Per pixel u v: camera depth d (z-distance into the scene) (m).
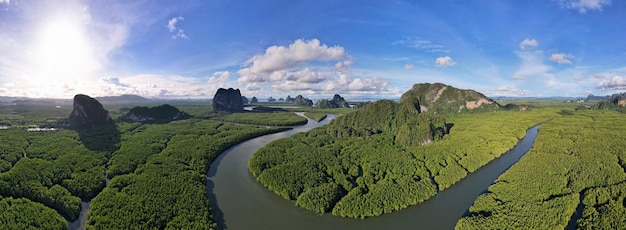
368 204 110.62
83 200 120.12
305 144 197.50
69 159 155.62
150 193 116.88
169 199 112.50
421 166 150.38
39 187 118.38
